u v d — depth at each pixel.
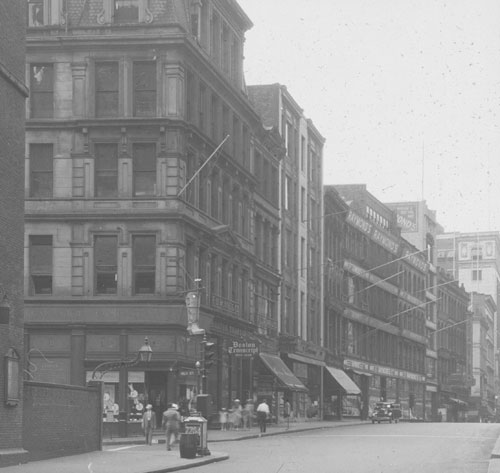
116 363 42.72
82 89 49.00
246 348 55.25
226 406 56.50
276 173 69.62
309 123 79.94
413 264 116.06
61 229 48.59
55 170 48.75
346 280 90.56
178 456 30.61
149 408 38.78
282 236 71.44
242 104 59.66
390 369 103.81
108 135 48.66
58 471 23.84
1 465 24.91
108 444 38.56
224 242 55.38
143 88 49.19
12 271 27.05
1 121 26.56
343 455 32.22
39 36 49.19
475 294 170.12
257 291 64.38
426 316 123.25
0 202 26.36
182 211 48.38
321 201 83.75
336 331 86.88
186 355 48.88
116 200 48.31
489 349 185.50
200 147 51.84
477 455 32.34
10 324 26.56
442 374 132.12
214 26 56.53
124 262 48.19
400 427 62.41
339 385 80.50
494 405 193.88
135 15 49.50
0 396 25.56
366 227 96.50
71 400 30.86
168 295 47.91
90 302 47.97
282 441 42.25
